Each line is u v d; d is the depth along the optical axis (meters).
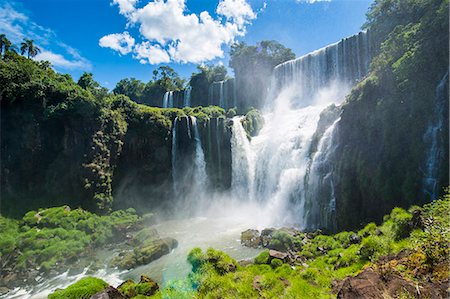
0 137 33.88
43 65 47.91
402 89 24.95
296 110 52.75
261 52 68.25
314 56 53.78
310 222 32.44
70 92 38.12
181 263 24.23
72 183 36.91
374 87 27.48
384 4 39.06
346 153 28.50
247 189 44.78
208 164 47.25
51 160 37.09
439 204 13.30
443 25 23.00
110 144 41.22
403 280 7.67
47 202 34.81
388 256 11.72
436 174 21.72
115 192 40.84
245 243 27.97
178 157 46.06
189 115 48.72
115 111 43.22
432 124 22.73
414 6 34.50
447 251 8.03
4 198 32.56
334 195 29.36
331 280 13.41
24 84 35.28
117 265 25.42
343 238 23.06
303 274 14.68
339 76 48.88
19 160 34.72
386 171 24.75
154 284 16.45
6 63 36.25
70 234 29.69
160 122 45.66
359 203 26.91
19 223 30.86
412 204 22.25
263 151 43.78
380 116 26.23
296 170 35.88
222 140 47.38
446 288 6.95
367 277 8.20
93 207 36.78
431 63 23.28
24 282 23.09
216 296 12.20
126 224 34.50
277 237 25.55
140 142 44.84
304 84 55.66
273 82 63.09
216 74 77.06
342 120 29.84
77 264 25.53
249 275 13.60
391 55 28.08
